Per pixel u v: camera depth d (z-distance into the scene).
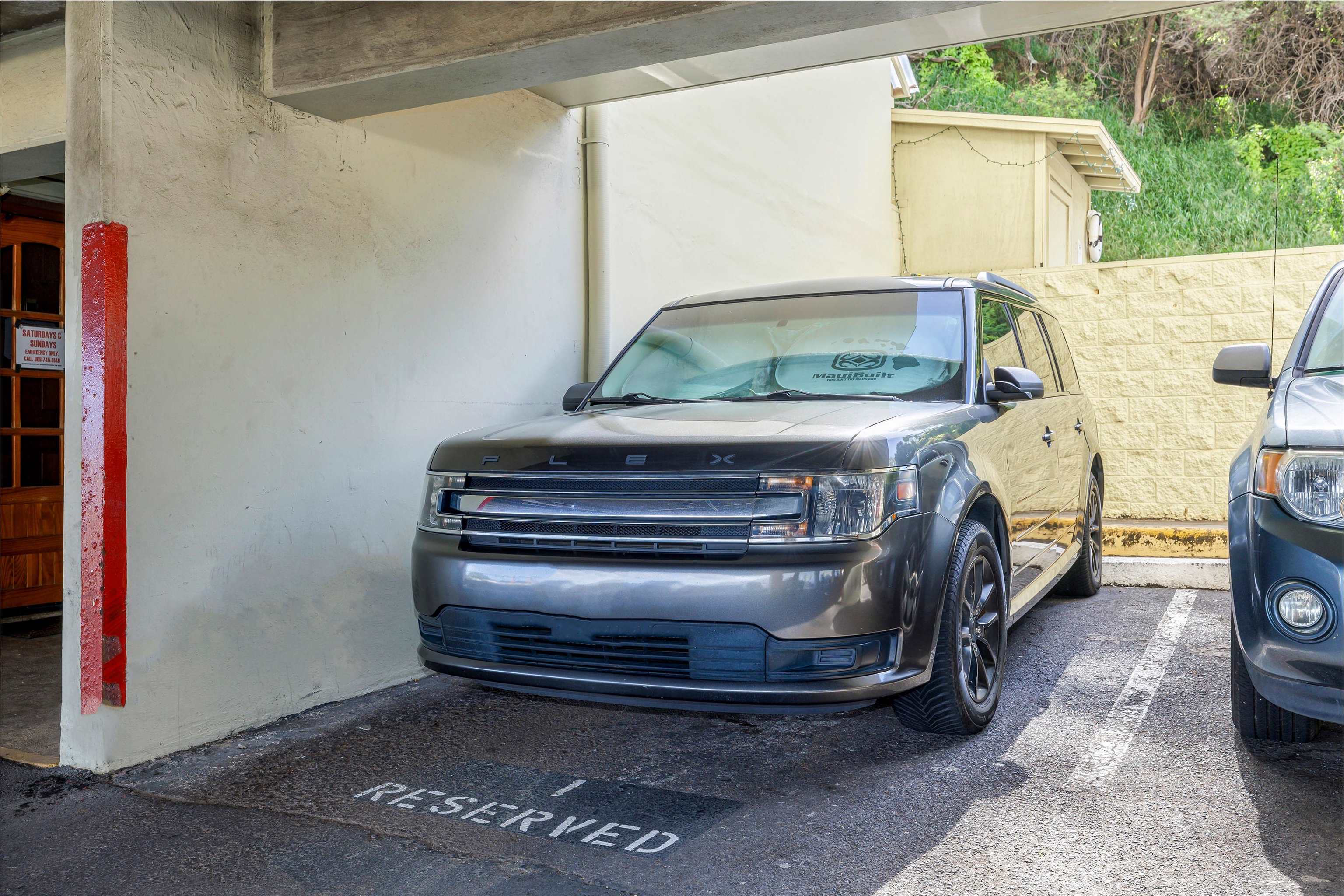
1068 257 13.74
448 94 4.34
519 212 5.82
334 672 4.69
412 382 5.09
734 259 8.15
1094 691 4.59
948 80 32.41
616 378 4.93
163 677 3.97
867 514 3.33
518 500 3.67
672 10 3.69
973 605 3.97
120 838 3.26
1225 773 3.59
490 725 4.36
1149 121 31.58
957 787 3.52
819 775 3.68
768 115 8.74
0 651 5.93
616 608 3.38
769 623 3.24
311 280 4.56
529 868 2.98
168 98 3.95
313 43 4.22
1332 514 3.03
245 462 4.27
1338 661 2.97
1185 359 8.43
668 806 3.43
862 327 4.69
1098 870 2.89
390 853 3.11
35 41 5.22
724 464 3.40
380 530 4.92
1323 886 2.76
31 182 6.56
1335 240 27.36
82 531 3.81
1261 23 30.62
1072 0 4.75
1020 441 4.70
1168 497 8.51
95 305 3.73
